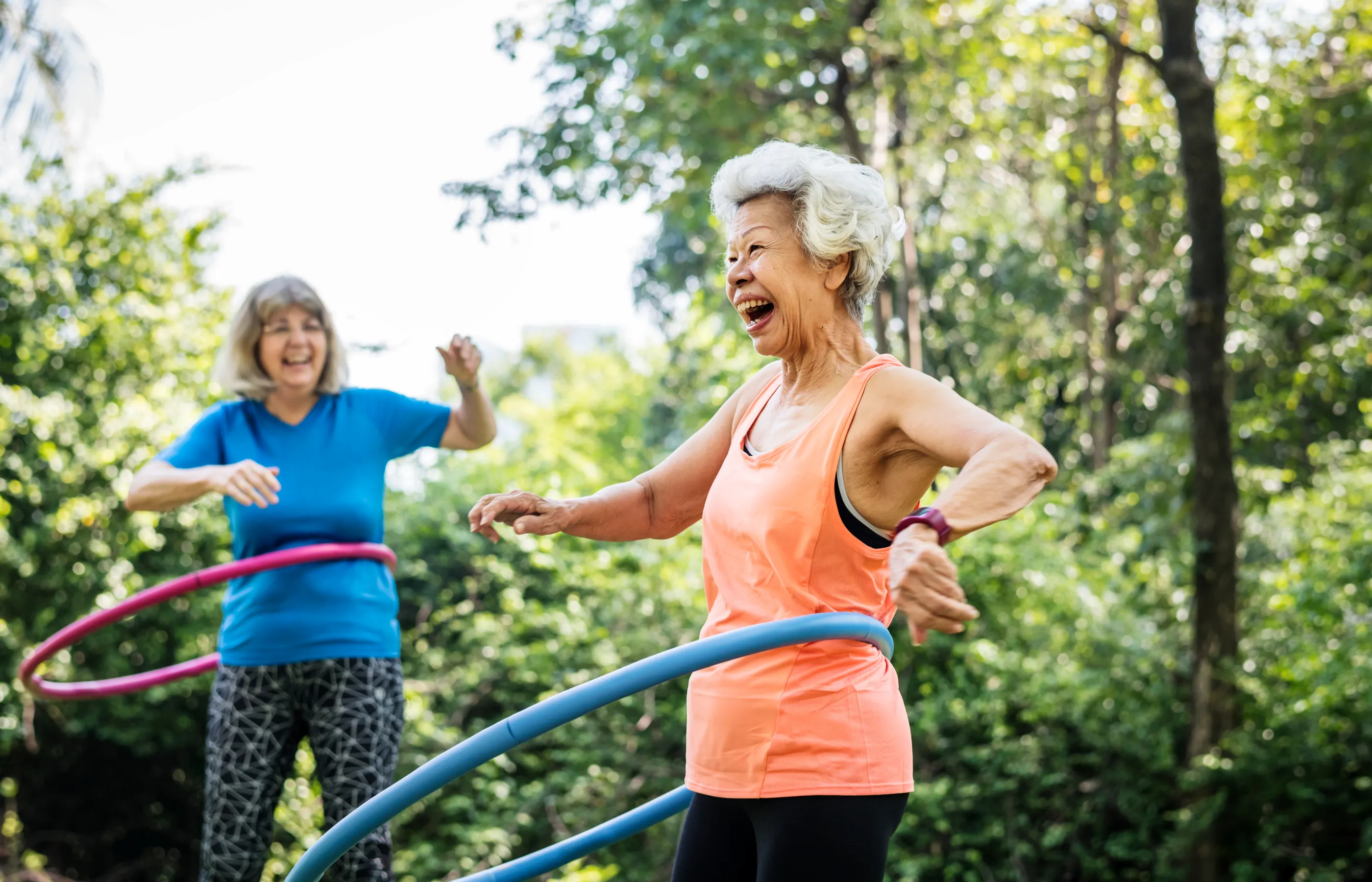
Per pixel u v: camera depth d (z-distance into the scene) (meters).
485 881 2.66
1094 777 8.84
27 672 3.84
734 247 2.02
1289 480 11.08
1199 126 8.35
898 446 1.89
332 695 3.06
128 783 9.08
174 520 8.45
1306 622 8.60
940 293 14.79
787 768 1.87
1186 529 9.30
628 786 8.48
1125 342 14.89
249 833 3.04
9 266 8.61
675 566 9.00
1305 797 8.27
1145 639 8.98
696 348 11.80
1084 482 11.26
